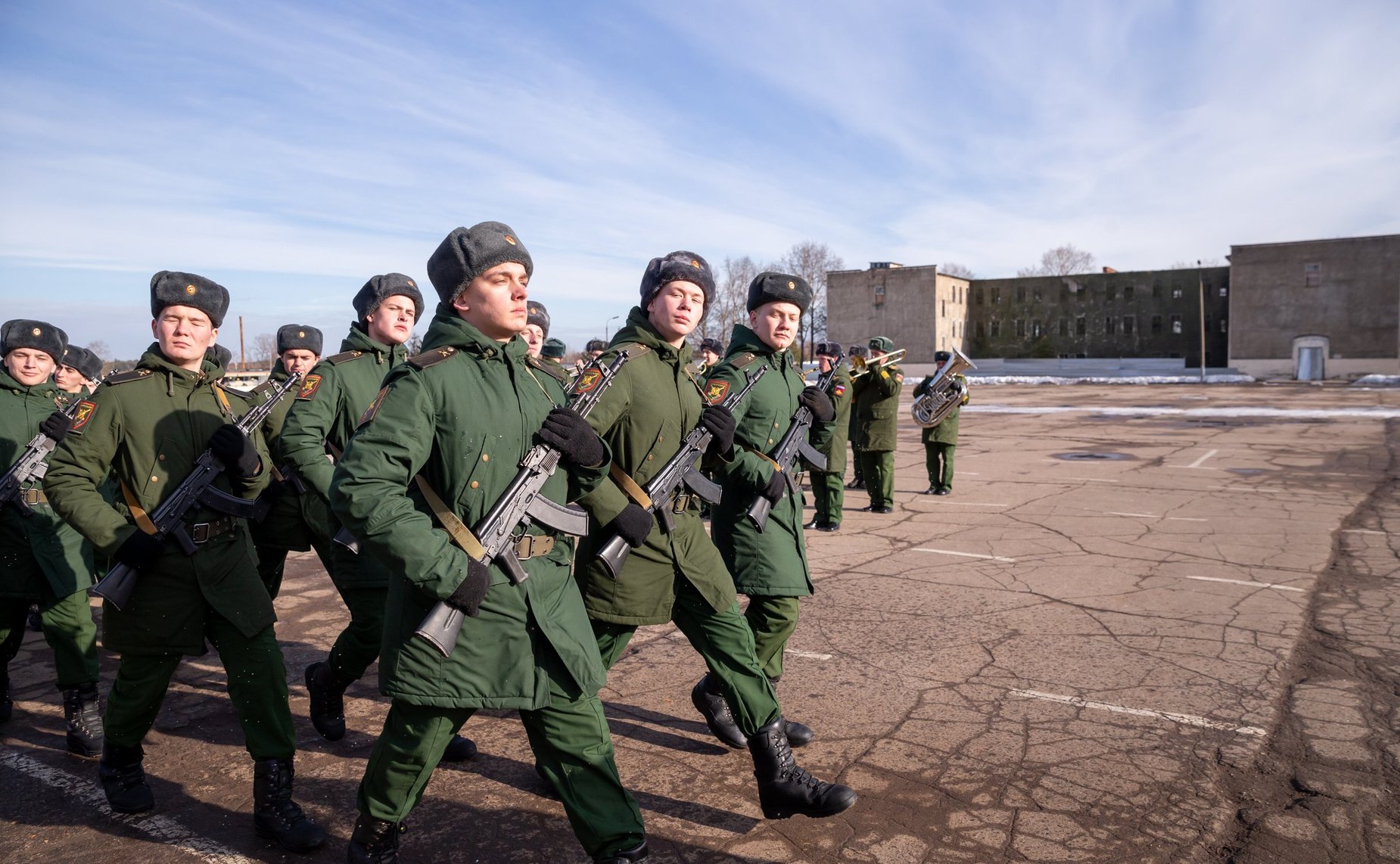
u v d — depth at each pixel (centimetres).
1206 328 6625
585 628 263
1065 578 662
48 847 315
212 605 309
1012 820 324
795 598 384
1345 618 552
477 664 240
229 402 358
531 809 339
